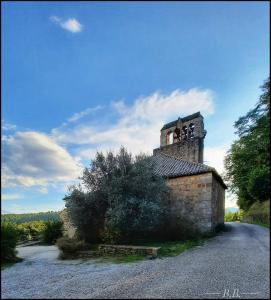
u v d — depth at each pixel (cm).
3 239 873
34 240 1670
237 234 1182
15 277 648
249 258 655
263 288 478
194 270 639
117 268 735
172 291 505
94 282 592
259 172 872
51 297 498
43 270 735
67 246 968
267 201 834
